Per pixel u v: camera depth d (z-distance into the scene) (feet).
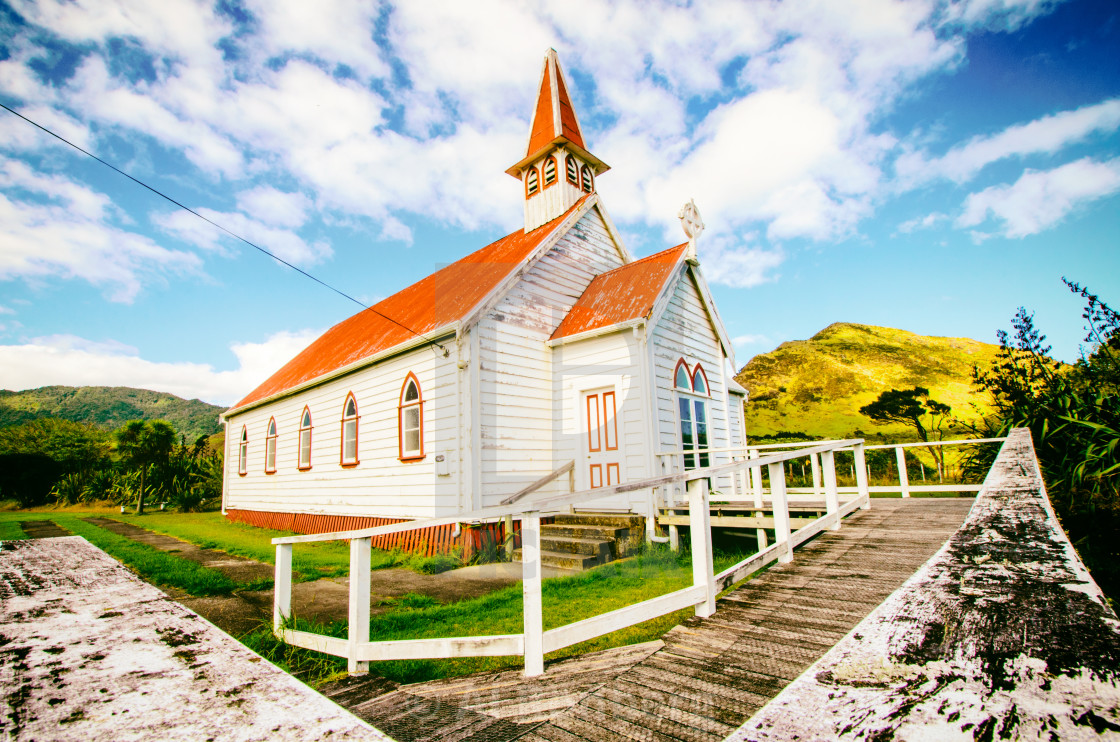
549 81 54.44
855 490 36.47
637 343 35.53
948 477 50.31
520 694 11.03
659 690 9.88
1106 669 3.29
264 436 63.31
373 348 46.21
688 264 42.11
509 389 37.17
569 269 44.70
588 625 12.24
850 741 2.90
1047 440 24.39
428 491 37.14
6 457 111.86
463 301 39.73
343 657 14.94
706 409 42.75
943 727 2.91
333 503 48.37
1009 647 3.68
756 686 9.62
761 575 16.25
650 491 32.94
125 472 97.55
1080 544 20.76
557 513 36.58
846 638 4.11
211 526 60.54
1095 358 25.90
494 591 25.14
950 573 5.09
